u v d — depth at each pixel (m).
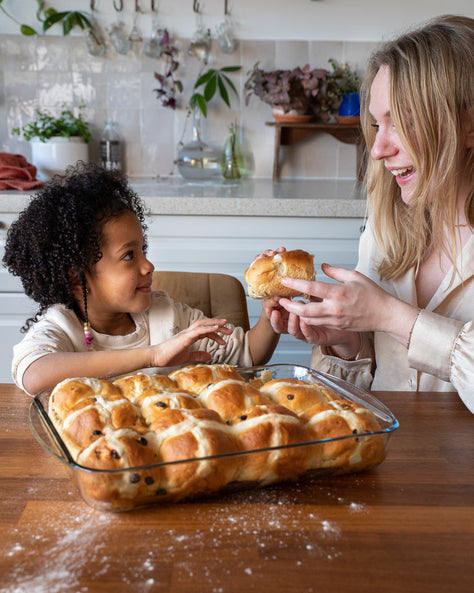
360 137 2.57
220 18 2.58
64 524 0.58
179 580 0.51
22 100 2.61
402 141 0.98
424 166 0.99
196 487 0.60
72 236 1.03
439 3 2.59
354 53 2.64
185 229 2.11
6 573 0.51
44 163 2.49
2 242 2.07
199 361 1.00
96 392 0.70
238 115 2.69
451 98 0.93
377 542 0.57
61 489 0.64
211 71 2.58
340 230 2.14
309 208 2.10
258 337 1.20
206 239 2.12
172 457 0.60
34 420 0.71
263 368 0.87
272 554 0.54
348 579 0.52
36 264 1.07
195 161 2.51
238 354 1.19
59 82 2.61
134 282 1.09
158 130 2.68
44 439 0.66
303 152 2.71
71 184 1.10
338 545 0.56
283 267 0.96
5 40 2.55
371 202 1.23
